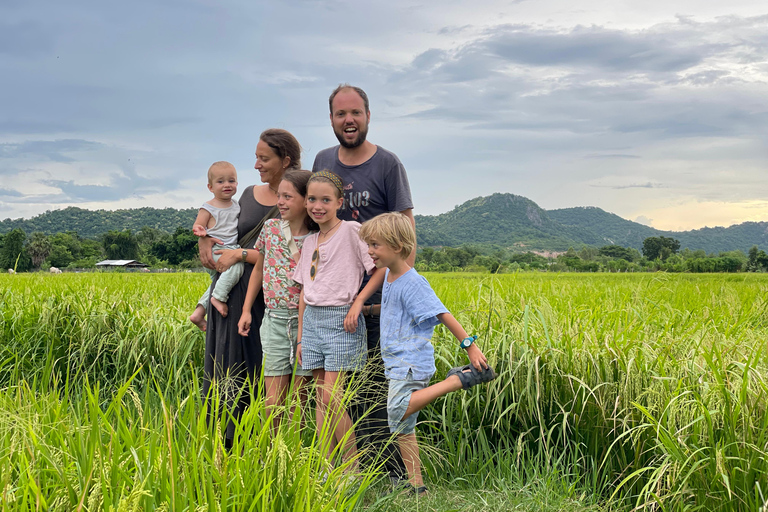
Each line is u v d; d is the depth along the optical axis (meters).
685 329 4.18
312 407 3.31
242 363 3.79
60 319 5.64
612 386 3.40
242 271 3.79
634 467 3.15
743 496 2.57
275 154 3.82
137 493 1.58
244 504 1.79
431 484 3.28
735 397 2.83
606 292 6.90
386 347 3.27
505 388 3.63
